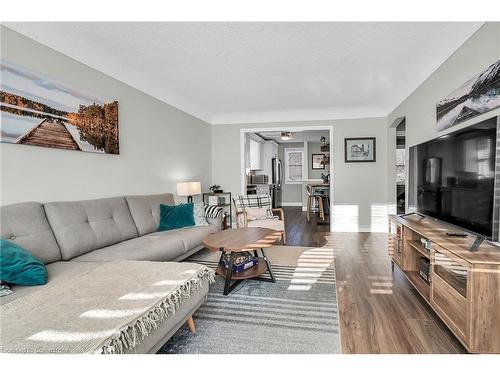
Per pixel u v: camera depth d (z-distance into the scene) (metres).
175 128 4.32
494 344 1.43
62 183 2.43
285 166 10.17
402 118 4.27
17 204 1.98
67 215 2.26
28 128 2.12
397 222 2.75
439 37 2.47
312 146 9.79
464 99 2.23
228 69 3.29
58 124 2.37
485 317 1.43
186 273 1.72
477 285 1.42
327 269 3.02
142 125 3.53
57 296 1.39
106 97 2.92
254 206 4.58
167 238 2.75
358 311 2.07
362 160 5.14
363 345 1.64
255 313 2.06
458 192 1.97
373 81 3.70
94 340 1.05
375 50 2.78
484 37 1.98
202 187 5.27
